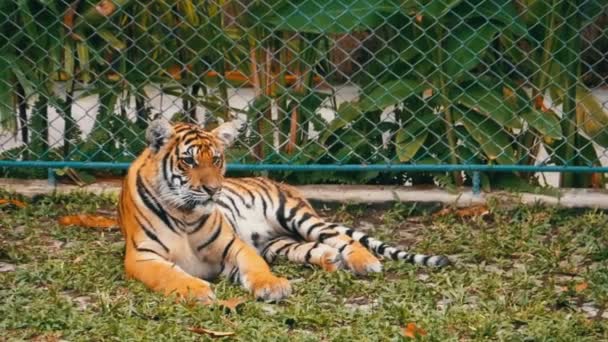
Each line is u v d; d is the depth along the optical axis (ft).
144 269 34.32
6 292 33.81
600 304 33.37
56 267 35.65
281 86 43.91
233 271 35.45
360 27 42.52
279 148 44.34
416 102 43.88
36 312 31.96
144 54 44.32
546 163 44.21
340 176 44.32
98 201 42.78
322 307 33.12
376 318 31.86
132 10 44.06
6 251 37.58
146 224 35.12
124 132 44.42
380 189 43.39
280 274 36.01
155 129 35.09
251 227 38.29
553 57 43.24
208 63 44.47
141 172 35.35
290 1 42.80
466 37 43.01
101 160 44.47
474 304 33.55
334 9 42.63
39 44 43.47
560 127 43.01
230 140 35.68
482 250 37.81
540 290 34.30
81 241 38.86
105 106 44.32
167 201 34.99
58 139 46.34
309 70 43.75
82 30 43.73
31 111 44.70
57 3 43.52
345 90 46.78
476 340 30.68
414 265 36.60
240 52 43.98
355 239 38.32
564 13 43.21
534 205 41.98
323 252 36.35
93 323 31.24
